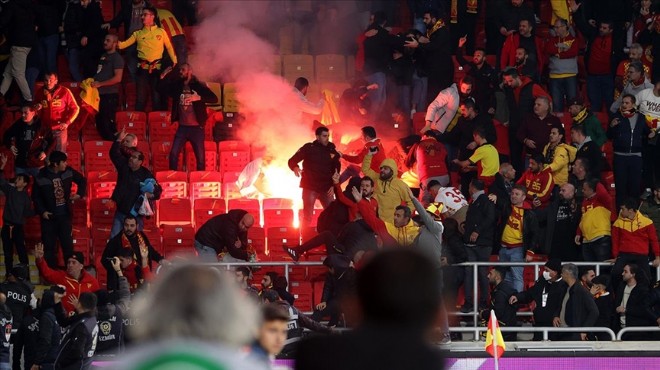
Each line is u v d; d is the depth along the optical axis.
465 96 61.75
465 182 59.94
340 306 46.75
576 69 66.50
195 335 11.52
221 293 11.70
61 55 70.12
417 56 66.00
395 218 48.84
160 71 67.00
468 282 50.84
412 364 10.90
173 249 57.47
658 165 61.00
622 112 59.12
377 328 11.08
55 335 43.78
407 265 11.09
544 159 56.75
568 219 53.00
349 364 10.93
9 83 66.31
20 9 65.88
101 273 57.47
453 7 69.94
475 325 49.03
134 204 55.72
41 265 48.88
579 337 48.53
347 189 53.00
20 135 62.03
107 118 65.31
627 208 50.16
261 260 56.69
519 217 52.38
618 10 66.56
